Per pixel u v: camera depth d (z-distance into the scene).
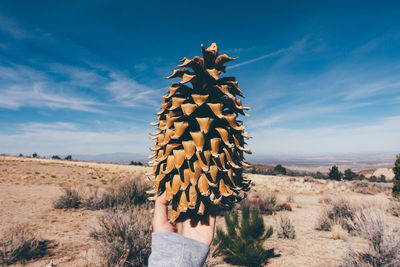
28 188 15.73
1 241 5.22
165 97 1.09
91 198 11.03
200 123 0.96
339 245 6.88
